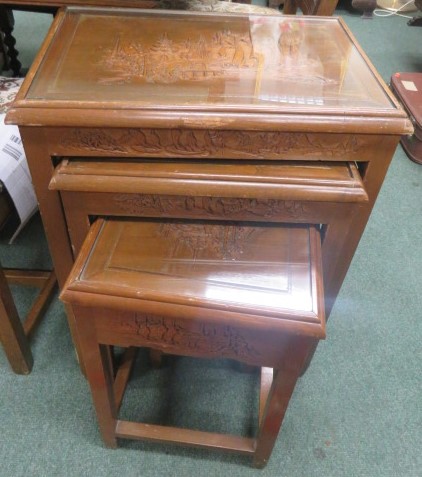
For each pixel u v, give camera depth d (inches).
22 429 37.6
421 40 106.8
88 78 27.5
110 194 26.7
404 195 66.2
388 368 44.2
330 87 27.9
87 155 26.4
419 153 71.3
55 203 28.6
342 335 46.9
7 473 35.0
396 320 48.9
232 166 26.5
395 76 80.3
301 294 24.1
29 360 41.1
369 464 37.0
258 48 32.4
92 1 36.2
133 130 25.1
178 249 26.3
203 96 26.1
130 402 39.9
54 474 35.1
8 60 78.3
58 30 32.9
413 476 36.4
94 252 25.9
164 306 23.7
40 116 24.4
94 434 37.6
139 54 30.7
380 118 25.0
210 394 40.9
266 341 25.3
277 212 27.4
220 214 27.6
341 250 31.0
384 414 40.4
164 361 43.3
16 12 102.7
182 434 34.6
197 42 32.7
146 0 36.5
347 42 34.1
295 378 27.3
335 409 40.5
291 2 52.0
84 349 27.9
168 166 26.4
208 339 26.0
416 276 54.1
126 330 26.3
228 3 52.2
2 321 36.4
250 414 39.7
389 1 121.2
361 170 28.1
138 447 36.9
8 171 34.6
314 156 26.5
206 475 35.6
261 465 35.7
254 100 25.9
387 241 58.6
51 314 46.6
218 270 25.2
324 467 36.6
